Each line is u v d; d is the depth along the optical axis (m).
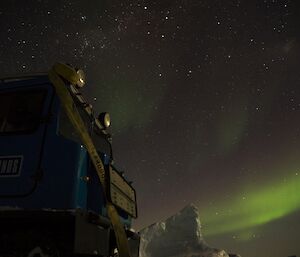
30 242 3.59
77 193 3.77
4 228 3.75
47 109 4.11
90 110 5.39
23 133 4.05
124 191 5.14
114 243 5.11
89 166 4.21
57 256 3.46
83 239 3.55
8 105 4.29
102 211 4.34
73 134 4.43
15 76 4.43
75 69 4.62
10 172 3.90
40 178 3.80
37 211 3.56
